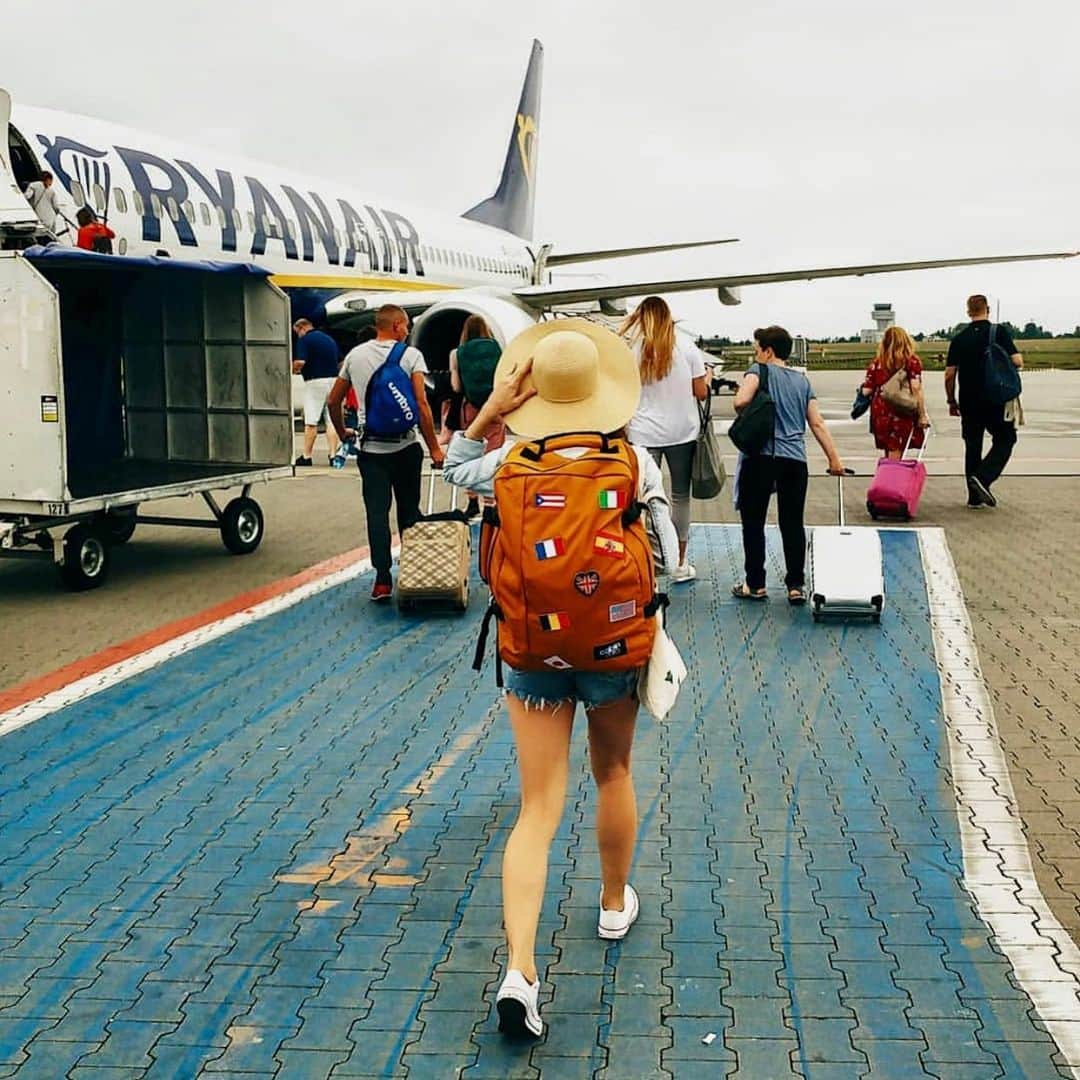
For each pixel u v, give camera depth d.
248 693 6.29
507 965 3.45
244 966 3.59
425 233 27.05
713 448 8.46
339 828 4.59
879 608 7.55
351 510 12.80
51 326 8.12
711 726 5.71
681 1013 3.31
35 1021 3.30
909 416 11.73
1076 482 14.39
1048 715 5.82
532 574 3.14
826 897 3.98
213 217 18.17
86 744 5.53
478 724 5.79
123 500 8.83
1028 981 3.44
